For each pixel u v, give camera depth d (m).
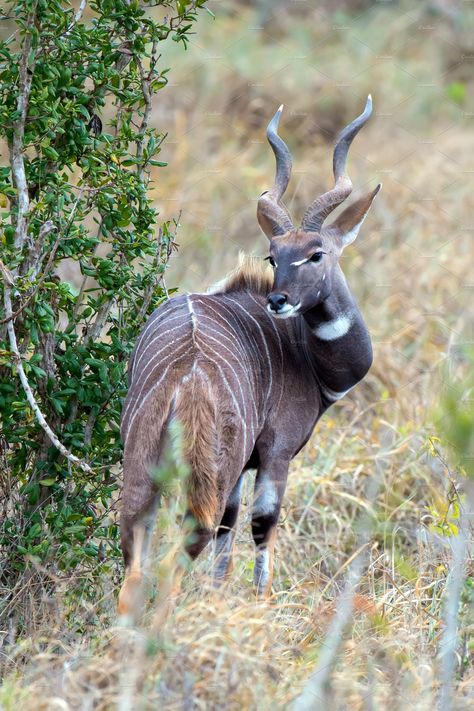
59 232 14.10
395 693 11.23
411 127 31.14
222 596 12.48
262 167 29.42
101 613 13.34
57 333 14.56
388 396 19.95
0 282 13.84
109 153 14.52
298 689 11.23
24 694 10.97
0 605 13.75
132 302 15.12
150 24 14.48
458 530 14.11
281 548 16.72
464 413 10.55
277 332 14.95
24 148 14.18
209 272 24.53
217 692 10.90
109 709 10.77
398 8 36.41
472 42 34.81
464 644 12.73
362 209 15.26
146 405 12.67
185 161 29.39
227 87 32.44
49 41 14.23
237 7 37.41
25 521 14.34
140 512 12.35
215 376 12.90
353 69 33.09
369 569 14.70
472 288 23.03
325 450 18.77
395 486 17.67
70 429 14.59
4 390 14.16
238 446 13.08
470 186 27.08
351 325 14.97
